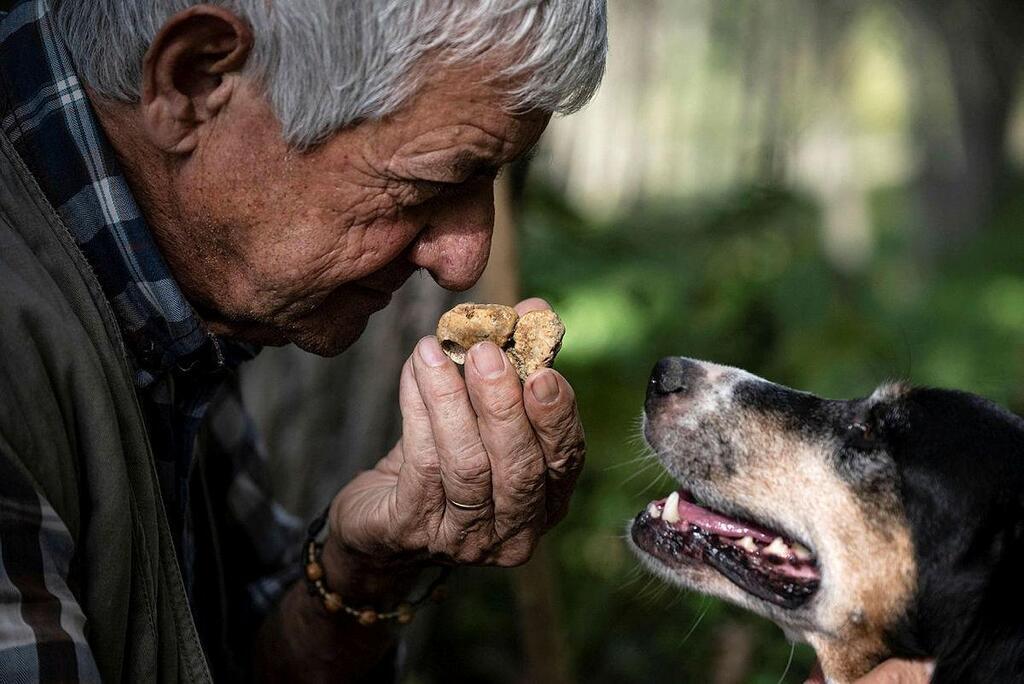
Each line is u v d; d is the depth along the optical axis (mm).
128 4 1783
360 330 2135
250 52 1763
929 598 2539
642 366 5441
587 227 6121
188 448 2172
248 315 1996
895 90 11953
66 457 1696
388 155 1820
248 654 2576
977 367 7266
